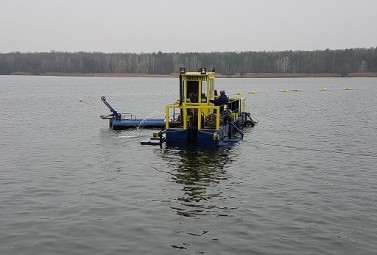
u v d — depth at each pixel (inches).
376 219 546.9
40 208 589.3
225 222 537.3
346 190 670.5
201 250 462.3
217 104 1083.9
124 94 3774.6
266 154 941.8
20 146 1074.1
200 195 644.7
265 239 488.1
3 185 702.5
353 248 466.3
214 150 975.6
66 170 806.5
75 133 1305.4
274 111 2054.6
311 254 453.1
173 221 541.3
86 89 4712.1
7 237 494.9
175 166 826.2
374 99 2923.2
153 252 458.6
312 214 564.4
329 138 1182.3
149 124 1385.3
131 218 551.5
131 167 823.1
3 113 1993.1
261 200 621.3
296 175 762.2
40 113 2003.0
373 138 1181.1
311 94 3614.7
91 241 484.7
